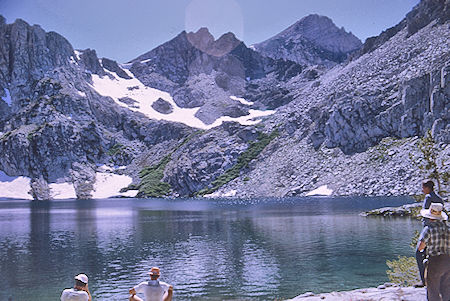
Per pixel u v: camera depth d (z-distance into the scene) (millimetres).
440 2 196000
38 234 58406
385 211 68375
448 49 152750
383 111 147875
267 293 25141
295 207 96812
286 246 42531
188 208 111625
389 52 196875
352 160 144250
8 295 26125
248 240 47719
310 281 27891
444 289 10133
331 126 158000
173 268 33188
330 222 62812
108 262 36531
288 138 187750
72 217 88938
